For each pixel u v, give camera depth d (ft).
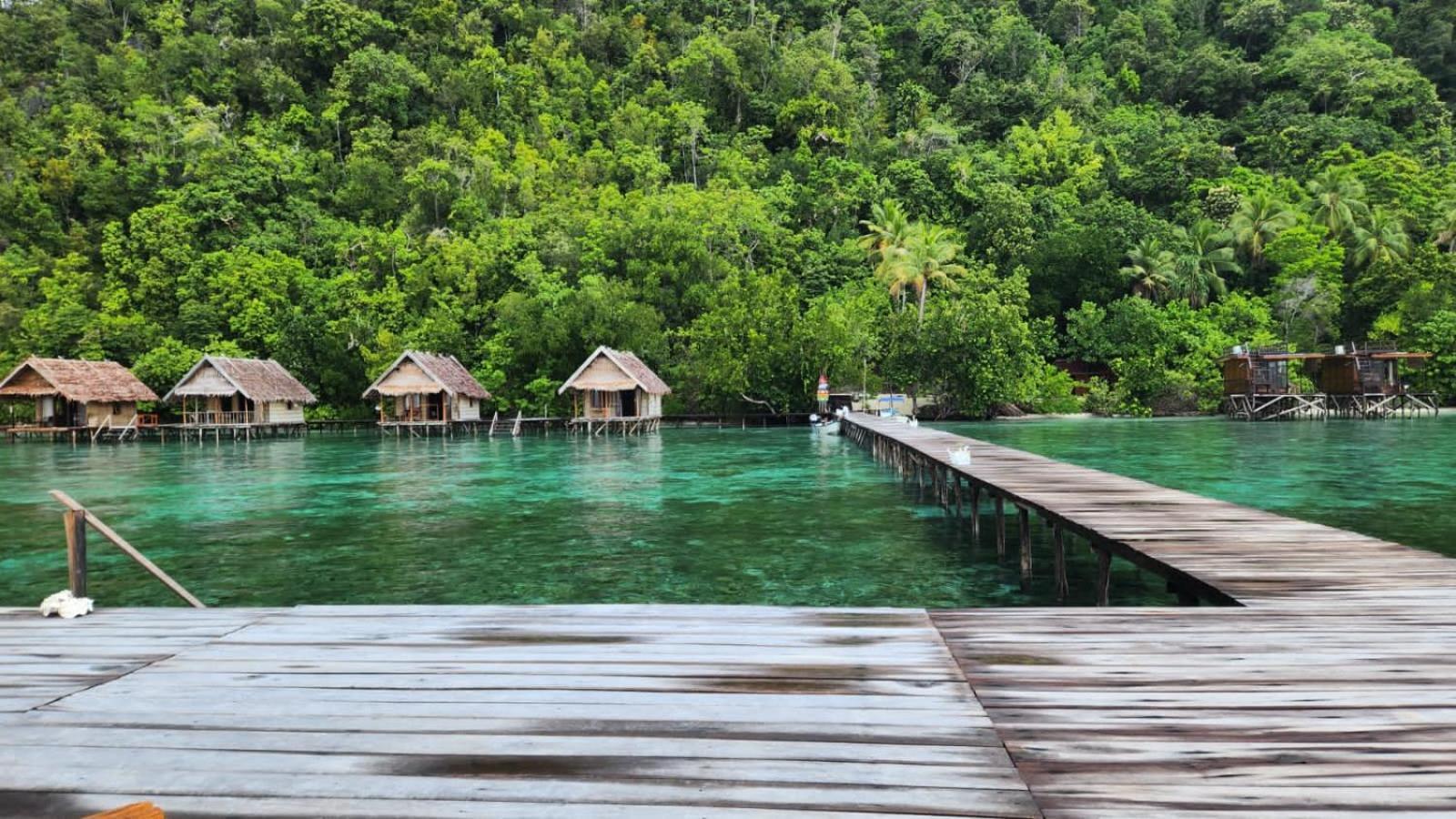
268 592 34.24
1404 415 152.56
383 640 16.46
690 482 69.87
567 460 93.61
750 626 17.19
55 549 43.70
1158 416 169.37
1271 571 22.70
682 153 242.99
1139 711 11.92
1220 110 283.59
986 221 215.31
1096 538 29.07
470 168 211.82
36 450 121.80
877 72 289.33
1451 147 242.78
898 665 14.28
